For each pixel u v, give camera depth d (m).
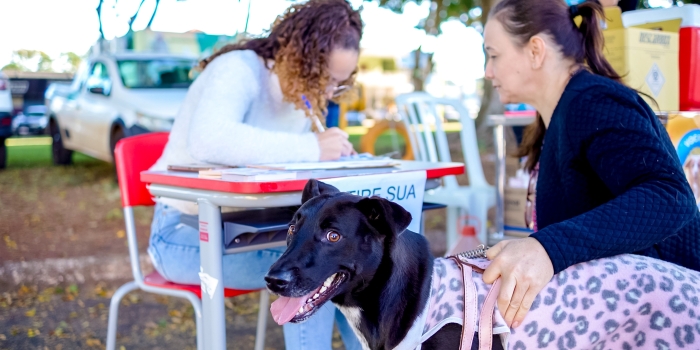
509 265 1.78
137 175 2.77
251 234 2.25
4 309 4.24
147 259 5.30
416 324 1.85
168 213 2.72
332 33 2.64
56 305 4.36
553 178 2.23
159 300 4.54
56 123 10.39
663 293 1.80
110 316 2.69
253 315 4.28
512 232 3.29
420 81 17.05
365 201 1.83
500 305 1.80
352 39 2.72
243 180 2.02
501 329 1.80
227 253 2.22
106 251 5.56
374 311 1.90
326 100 2.92
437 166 2.64
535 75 2.29
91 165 10.98
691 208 1.83
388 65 29.91
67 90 9.88
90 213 7.15
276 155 2.52
